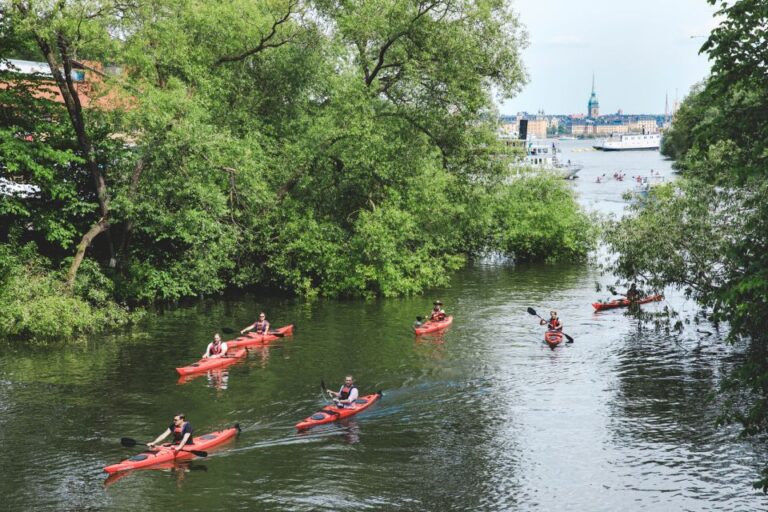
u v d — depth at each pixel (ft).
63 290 114.83
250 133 139.03
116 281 128.47
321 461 69.97
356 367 100.48
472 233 193.77
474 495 63.21
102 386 91.30
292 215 143.33
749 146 52.26
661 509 60.70
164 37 128.16
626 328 121.80
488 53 140.05
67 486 64.39
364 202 153.58
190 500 61.98
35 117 121.29
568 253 200.13
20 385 91.35
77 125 115.14
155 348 108.78
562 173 209.15
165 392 89.51
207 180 127.03
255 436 76.33
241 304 140.56
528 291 154.71
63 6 103.60
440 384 93.15
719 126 52.90
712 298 55.57
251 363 102.17
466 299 146.41
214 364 99.96
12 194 114.52
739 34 50.34
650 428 77.77
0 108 116.67
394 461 70.13
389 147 141.90
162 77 136.26
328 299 145.69
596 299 145.89
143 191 121.49
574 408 84.17
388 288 145.59
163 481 65.62
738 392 87.40
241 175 127.85
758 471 67.36
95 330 116.98
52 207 122.62
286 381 94.22
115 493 63.16
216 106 137.28
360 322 126.41
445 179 151.53
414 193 149.18
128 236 128.36
